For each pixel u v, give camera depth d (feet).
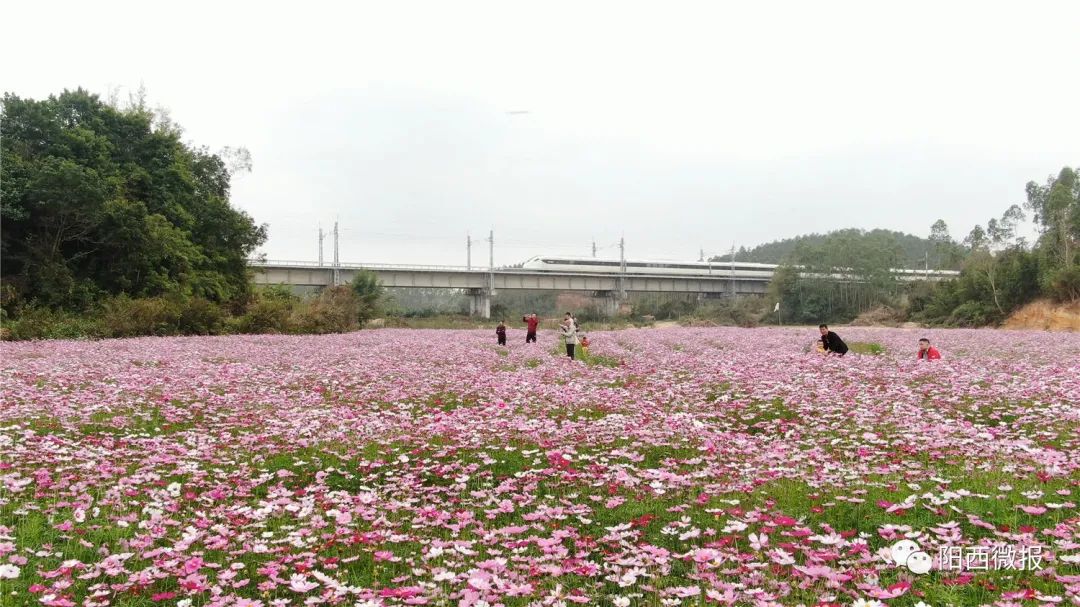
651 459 26.68
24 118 122.11
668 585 14.90
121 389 43.86
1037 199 260.21
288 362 66.08
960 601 13.55
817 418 33.01
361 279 225.56
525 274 287.89
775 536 17.52
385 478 24.68
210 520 19.22
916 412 33.09
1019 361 59.98
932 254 526.98
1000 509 18.63
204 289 143.95
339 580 15.53
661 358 67.72
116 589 14.49
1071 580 13.24
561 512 18.99
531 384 45.42
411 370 56.59
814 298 286.05
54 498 21.70
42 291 109.91
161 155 144.87
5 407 37.06
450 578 14.46
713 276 321.73
